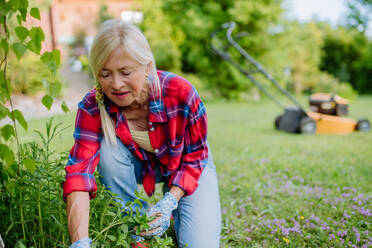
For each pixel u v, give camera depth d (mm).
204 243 1404
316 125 4484
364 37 16156
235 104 9391
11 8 988
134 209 1397
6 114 1039
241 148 3557
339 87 12039
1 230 1222
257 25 9680
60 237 1225
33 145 1220
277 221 1771
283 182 2385
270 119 6223
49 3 2240
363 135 4414
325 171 2641
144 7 10148
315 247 1545
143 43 1121
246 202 2064
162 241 1221
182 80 1344
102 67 1093
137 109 1334
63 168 1251
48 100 1118
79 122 1282
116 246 1211
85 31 15406
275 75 10602
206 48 9859
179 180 1396
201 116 1390
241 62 10164
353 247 1511
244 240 1619
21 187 1138
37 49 1069
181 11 10062
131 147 1406
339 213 1876
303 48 12156
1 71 1025
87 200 1180
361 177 2479
